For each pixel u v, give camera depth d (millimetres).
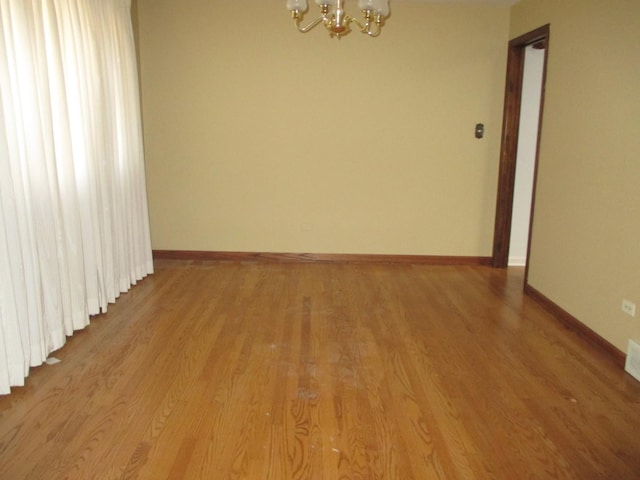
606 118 2998
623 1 2824
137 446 2010
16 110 2424
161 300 3746
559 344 3100
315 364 2760
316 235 4953
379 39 4578
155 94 4652
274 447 2027
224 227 4930
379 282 4328
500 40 4590
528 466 1942
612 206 2934
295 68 4617
